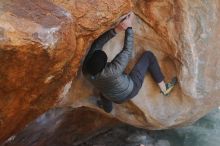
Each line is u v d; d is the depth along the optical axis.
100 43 5.07
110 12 4.33
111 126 7.15
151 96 5.99
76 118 6.36
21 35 3.34
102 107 5.88
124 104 5.94
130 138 7.18
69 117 6.18
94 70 5.00
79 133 6.79
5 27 3.29
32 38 3.38
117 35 5.48
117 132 7.33
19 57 3.38
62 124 6.18
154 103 6.02
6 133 4.00
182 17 5.49
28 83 3.62
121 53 5.07
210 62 5.84
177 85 5.99
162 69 5.93
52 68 3.66
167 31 5.59
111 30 4.98
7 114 3.70
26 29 3.38
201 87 5.97
